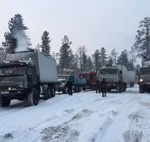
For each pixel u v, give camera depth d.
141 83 26.67
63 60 69.88
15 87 14.66
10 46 46.94
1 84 14.81
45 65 19.38
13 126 9.21
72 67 79.81
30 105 15.55
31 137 7.45
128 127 8.75
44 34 64.62
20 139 7.26
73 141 6.89
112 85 27.59
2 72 14.86
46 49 64.44
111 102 16.58
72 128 8.34
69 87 23.61
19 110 13.70
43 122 9.81
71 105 15.39
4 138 7.30
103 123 9.23
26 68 14.86
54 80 22.22
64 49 70.44
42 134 7.69
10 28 47.78
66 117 10.83
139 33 55.94
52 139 7.08
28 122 9.90
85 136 7.36
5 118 11.06
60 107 14.55
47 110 13.30
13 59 17.56
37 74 17.44
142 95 22.88
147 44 55.06
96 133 7.80
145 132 7.93
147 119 10.18
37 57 17.58
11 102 19.09
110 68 27.84
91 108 13.56
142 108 13.42
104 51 91.19
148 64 27.38
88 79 35.12
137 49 56.38
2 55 47.31
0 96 14.80
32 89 15.67
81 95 22.86
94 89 35.50
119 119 10.31
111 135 7.66
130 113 11.77
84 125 8.84
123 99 18.77
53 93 22.03
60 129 8.19
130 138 7.27
